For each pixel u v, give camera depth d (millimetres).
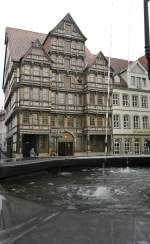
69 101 43781
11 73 44219
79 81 44625
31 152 37812
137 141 47906
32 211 4484
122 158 23047
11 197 5820
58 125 42594
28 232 3344
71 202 9578
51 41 42812
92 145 44688
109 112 45562
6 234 3289
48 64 40906
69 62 43969
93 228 3471
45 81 40531
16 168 16328
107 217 4043
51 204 9211
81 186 13680
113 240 3051
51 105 41469
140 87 49281
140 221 3791
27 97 39375
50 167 19469
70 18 44156
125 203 9234
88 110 43281
